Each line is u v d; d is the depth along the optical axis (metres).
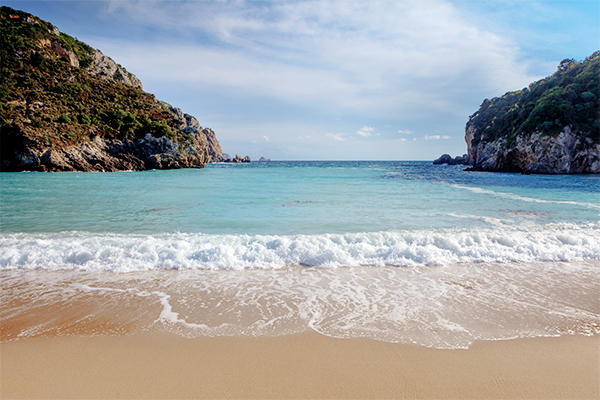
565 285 6.04
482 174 53.28
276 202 16.47
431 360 3.66
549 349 3.91
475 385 3.22
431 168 87.50
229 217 12.51
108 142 57.31
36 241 8.38
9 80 59.41
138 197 18.14
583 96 55.22
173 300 5.30
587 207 14.98
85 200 16.77
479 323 4.56
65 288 5.79
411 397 3.03
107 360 3.64
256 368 3.49
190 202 16.31
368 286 5.95
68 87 66.69
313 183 28.98
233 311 4.90
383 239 8.80
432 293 5.64
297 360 3.64
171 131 66.75
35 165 47.12
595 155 51.16
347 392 3.10
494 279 6.35
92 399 2.99
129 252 7.55
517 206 15.28
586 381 3.28
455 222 11.64
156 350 3.85
